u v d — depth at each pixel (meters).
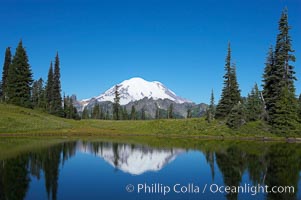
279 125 64.38
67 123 83.25
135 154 37.81
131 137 68.38
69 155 35.59
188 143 53.34
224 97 80.12
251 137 63.72
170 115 159.25
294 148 44.53
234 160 32.84
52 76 106.12
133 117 158.12
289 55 68.69
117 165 29.69
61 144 47.62
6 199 17.61
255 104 74.81
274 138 61.75
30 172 24.94
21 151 36.97
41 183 21.47
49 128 71.31
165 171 26.84
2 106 79.44
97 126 88.44
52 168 27.08
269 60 73.62
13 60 90.00
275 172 26.12
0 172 24.48
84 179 23.16
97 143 51.38
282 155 36.56
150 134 74.88
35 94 114.56
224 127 71.50
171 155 37.06
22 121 69.31
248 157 35.03
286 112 64.25
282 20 69.75
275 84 69.81
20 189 19.75
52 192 19.31
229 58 80.69
